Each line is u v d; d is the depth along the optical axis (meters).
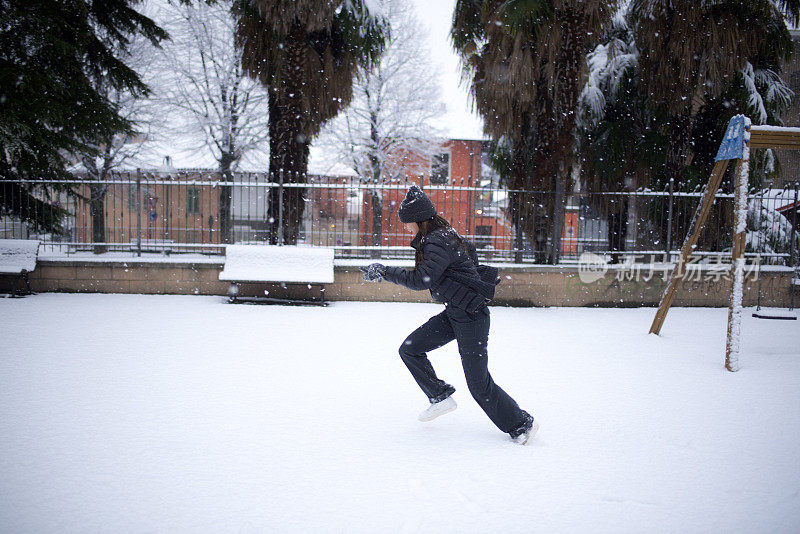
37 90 9.97
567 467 2.93
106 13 11.57
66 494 2.50
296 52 9.75
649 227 12.39
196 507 2.41
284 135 9.88
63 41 10.06
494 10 9.59
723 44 9.93
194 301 8.58
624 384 4.64
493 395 3.21
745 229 5.24
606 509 2.48
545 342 6.38
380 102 22.72
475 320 3.21
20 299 8.29
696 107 13.14
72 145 11.06
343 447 3.15
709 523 2.38
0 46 9.95
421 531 2.24
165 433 3.29
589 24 9.77
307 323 7.14
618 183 12.59
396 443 3.23
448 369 5.02
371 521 2.31
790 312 8.16
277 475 2.75
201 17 19.55
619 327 7.52
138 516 2.32
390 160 23.11
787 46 11.01
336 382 4.52
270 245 9.34
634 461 3.04
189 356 5.22
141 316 7.19
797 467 3.00
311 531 2.22
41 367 4.65
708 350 6.13
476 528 2.28
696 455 3.14
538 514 2.41
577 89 9.62
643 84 11.46
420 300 9.21
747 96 11.17
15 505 2.38
